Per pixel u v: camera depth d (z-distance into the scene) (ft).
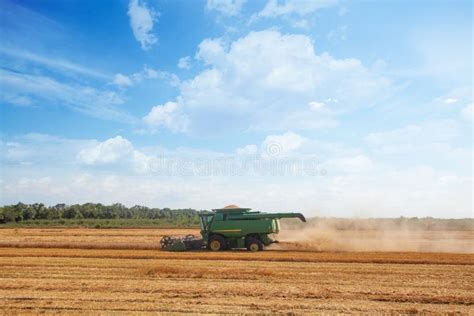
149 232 165.89
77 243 111.04
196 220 272.51
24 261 73.61
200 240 96.84
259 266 68.39
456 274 61.57
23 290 50.11
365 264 71.46
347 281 55.93
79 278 57.67
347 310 41.73
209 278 57.62
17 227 219.41
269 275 59.67
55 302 44.45
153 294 48.06
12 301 44.93
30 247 103.55
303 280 56.39
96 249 98.58
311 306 42.98
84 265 68.80
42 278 57.88
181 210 349.82
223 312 40.60
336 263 72.64
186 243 95.71
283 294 48.06
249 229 94.32
